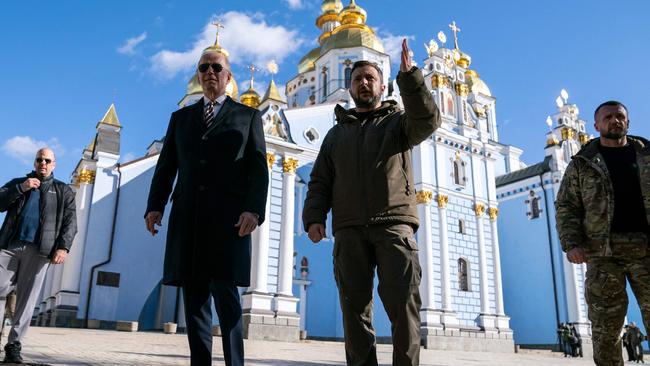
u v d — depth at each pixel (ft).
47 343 34.94
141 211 93.30
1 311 20.88
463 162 101.14
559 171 112.47
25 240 21.42
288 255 76.28
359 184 13.96
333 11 159.33
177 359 29.37
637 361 80.84
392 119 14.70
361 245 13.69
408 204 13.84
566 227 17.03
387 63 130.52
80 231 87.66
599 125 17.07
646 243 15.84
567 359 73.82
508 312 114.83
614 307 16.01
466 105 108.68
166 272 15.10
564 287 106.52
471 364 43.73
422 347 84.28
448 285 90.12
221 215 15.21
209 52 17.17
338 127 15.39
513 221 118.42
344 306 13.75
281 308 73.15
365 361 13.53
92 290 86.12
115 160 93.04
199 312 15.01
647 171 16.15
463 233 96.99
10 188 21.75
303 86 149.69
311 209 14.85
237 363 14.49
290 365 31.45
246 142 16.44
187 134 16.34
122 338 51.72
